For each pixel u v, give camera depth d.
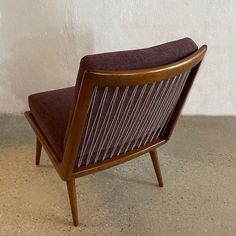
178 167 1.71
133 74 0.87
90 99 0.90
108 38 1.73
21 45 1.70
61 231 1.34
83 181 1.57
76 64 1.80
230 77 1.96
